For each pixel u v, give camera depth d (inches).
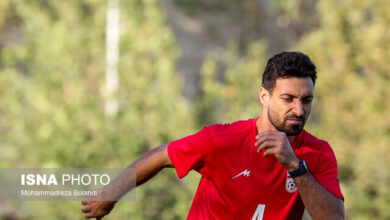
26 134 1907.0
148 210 1844.2
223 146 489.7
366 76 2174.0
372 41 2087.8
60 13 2207.2
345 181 2079.2
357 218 1898.4
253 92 2389.3
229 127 502.0
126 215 1745.8
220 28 4222.4
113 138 1867.6
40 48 2103.8
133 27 2156.7
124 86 2074.3
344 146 2074.3
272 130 467.2
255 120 496.7
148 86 2100.1
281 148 453.4
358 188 1968.5
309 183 454.0
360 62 2132.1
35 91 1978.3
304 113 461.7
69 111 1876.2
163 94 2074.3
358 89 2094.0
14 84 2043.6
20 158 1847.9
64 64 2058.3
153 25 2244.1
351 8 2137.1
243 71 2452.0
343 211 465.4
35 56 2133.4
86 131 1883.6
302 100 460.1
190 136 503.8
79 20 2198.6
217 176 497.7
